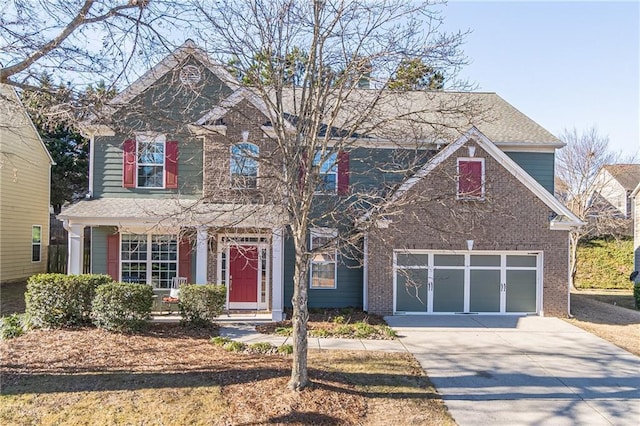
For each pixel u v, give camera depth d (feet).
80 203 47.37
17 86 27.84
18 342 33.27
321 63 24.79
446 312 50.11
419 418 23.11
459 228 41.73
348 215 26.78
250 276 50.88
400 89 27.58
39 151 78.02
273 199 25.81
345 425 22.00
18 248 71.92
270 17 24.50
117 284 37.88
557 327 44.52
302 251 25.41
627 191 103.30
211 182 32.22
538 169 56.18
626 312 53.88
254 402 23.71
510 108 63.31
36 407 22.72
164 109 31.50
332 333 40.06
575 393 27.07
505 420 23.30
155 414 22.29
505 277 50.52
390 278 49.24
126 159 49.44
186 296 40.91
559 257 49.83
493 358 33.71
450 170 42.50
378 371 29.81
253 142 45.32
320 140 43.93
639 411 24.67
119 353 31.63
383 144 39.83
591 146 96.37
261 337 38.11
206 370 28.45
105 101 27.96
